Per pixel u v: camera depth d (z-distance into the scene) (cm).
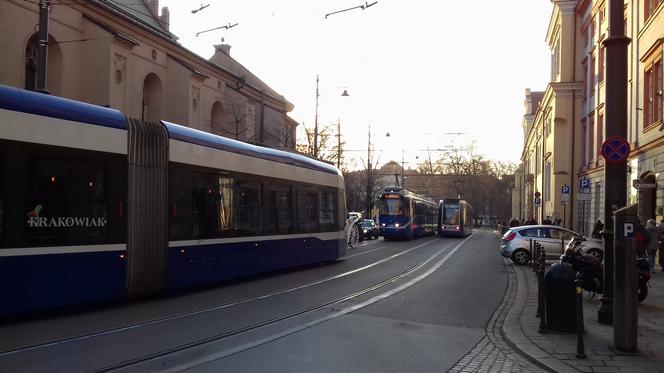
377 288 1373
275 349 749
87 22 2195
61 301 915
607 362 709
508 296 1315
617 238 766
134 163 1058
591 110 3462
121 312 988
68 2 2106
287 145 4072
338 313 1024
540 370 692
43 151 897
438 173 9644
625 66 897
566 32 3956
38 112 896
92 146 978
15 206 854
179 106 2716
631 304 755
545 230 2169
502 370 689
